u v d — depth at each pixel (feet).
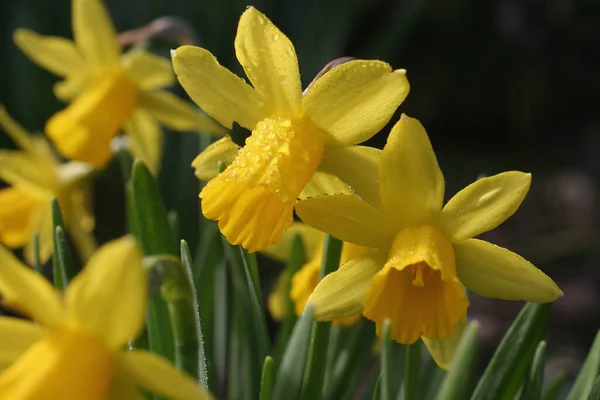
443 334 0.92
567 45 3.06
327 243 0.99
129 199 1.22
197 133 2.02
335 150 0.97
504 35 3.09
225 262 1.26
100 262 0.78
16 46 2.26
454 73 3.14
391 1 3.24
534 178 2.82
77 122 1.39
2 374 0.83
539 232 2.59
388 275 0.93
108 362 0.81
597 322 2.22
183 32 1.48
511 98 3.13
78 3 1.40
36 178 1.50
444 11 3.08
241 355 1.26
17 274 0.80
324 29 2.50
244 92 0.97
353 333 1.14
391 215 0.94
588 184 2.77
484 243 0.94
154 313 1.07
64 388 0.79
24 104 2.26
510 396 1.01
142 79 1.44
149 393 0.98
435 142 3.15
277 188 0.92
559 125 3.16
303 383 0.99
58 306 0.80
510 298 0.93
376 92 0.94
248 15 0.95
